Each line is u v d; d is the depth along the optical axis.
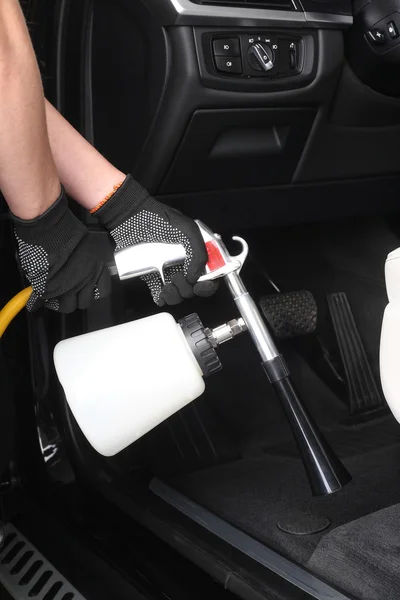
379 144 1.72
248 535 1.27
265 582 1.13
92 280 0.99
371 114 1.65
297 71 1.48
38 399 1.58
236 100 1.44
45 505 1.55
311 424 1.01
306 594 1.08
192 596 1.22
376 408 1.88
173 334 0.96
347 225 2.22
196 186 1.57
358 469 1.58
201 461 1.62
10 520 1.51
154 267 1.01
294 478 1.53
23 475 1.62
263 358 1.02
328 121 1.61
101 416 0.94
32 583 1.32
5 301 1.54
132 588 1.26
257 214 1.71
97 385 0.93
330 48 1.50
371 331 2.02
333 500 1.43
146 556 1.34
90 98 1.52
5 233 1.52
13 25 0.77
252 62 1.42
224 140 1.53
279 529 1.32
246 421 1.79
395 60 1.51
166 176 1.51
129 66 1.44
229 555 1.22
